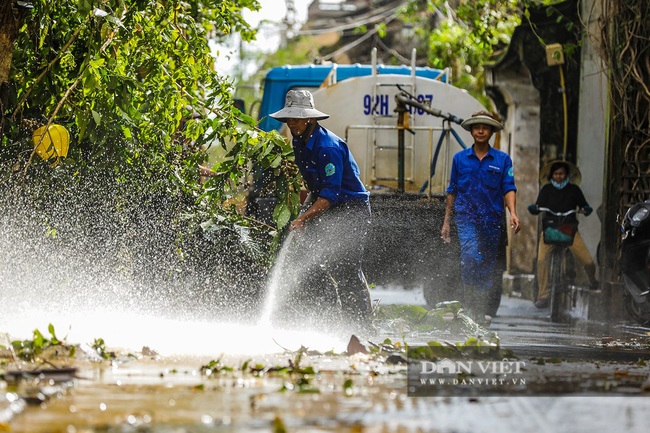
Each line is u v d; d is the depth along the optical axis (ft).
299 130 48.78
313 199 50.29
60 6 46.65
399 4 208.13
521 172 94.73
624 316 64.28
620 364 37.52
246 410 24.88
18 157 47.34
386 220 66.03
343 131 75.05
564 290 64.28
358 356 37.27
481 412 25.17
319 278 48.67
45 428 22.09
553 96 88.28
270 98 88.33
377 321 51.08
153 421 23.20
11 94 46.14
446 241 61.21
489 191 59.77
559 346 45.70
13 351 34.45
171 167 50.19
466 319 50.65
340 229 48.67
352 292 48.62
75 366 32.58
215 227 49.93
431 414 24.75
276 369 32.14
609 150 67.92
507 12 107.34
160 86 49.52
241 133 49.98
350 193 48.85
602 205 69.92
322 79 88.17
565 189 69.21
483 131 59.98
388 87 75.05
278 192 49.75
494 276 59.77
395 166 74.54
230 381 30.01
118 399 26.30
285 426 22.75
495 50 112.57
